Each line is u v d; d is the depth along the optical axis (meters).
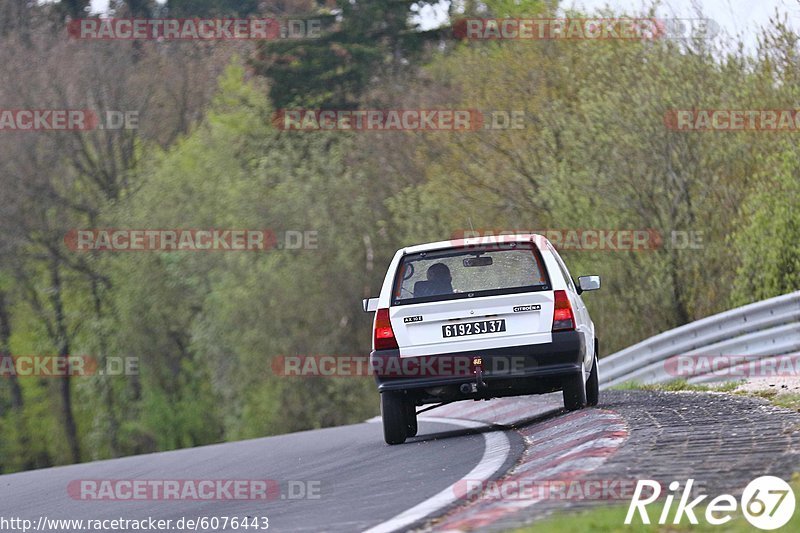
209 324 132.25
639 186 78.88
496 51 104.19
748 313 50.72
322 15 166.12
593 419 30.64
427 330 34.09
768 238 66.69
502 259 34.72
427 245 35.53
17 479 42.47
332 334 127.06
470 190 98.69
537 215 94.44
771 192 68.06
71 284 150.62
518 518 16.86
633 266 79.81
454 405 54.28
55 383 167.75
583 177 80.94
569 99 94.94
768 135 75.56
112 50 149.50
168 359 148.88
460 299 34.09
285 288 126.06
